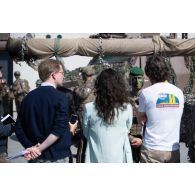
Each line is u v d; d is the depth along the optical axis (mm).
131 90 4672
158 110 3723
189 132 5652
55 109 3596
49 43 6297
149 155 3791
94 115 3596
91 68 6230
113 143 3578
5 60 12125
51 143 3561
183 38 7039
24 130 3732
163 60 3811
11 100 10977
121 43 6395
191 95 6930
